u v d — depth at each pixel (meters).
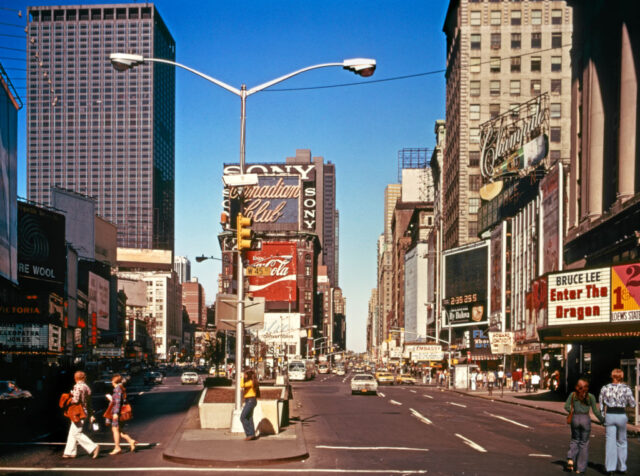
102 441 20.61
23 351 60.47
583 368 50.09
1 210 45.41
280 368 104.88
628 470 15.59
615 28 51.91
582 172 55.88
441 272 122.00
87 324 117.69
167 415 31.31
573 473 15.12
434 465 15.98
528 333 57.09
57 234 85.31
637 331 36.09
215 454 16.52
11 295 65.62
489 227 95.38
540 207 69.00
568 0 59.44
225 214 21.17
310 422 27.48
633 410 27.39
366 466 15.71
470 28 108.44
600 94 53.19
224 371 72.25
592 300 38.62
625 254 45.25
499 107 106.94
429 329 135.62
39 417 29.61
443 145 133.62
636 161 46.62
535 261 70.69
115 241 147.50
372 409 35.91
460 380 73.69
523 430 25.30
